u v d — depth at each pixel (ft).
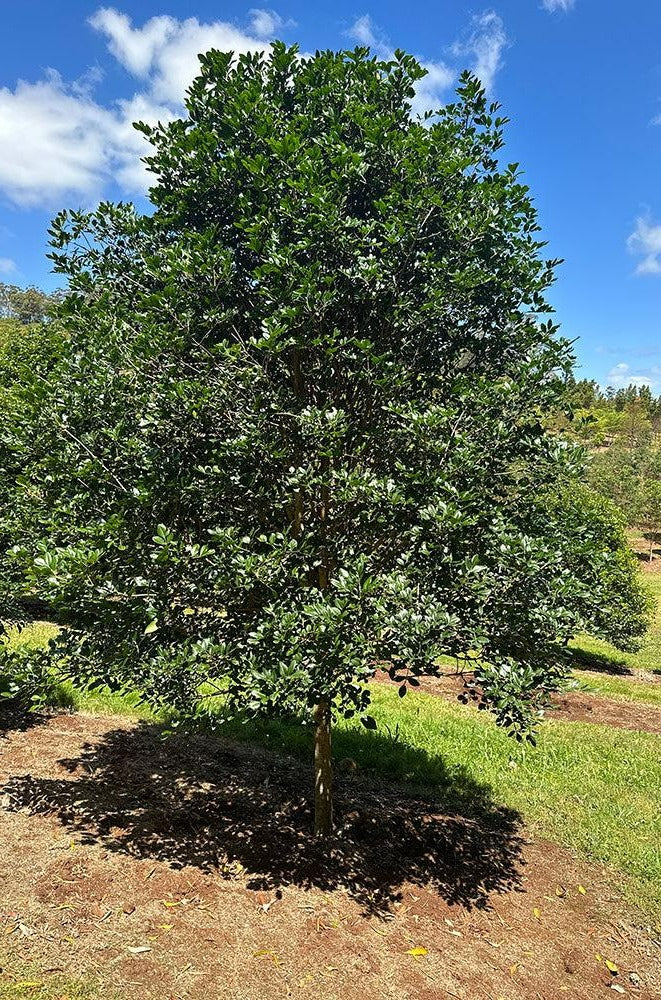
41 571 11.02
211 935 11.86
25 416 13.35
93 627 12.67
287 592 12.41
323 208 11.94
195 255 12.12
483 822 18.33
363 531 13.66
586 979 11.99
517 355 14.51
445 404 13.83
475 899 14.28
